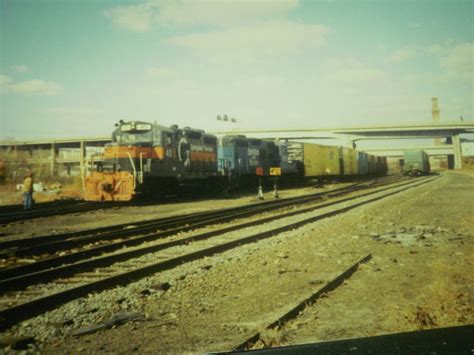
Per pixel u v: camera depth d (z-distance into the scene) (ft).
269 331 14.67
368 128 306.55
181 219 50.31
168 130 77.87
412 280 21.90
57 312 18.20
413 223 43.73
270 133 320.70
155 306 18.95
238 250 32.04
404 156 224.74
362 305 18.10
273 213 59.57
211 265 26.91
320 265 26.00
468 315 16.07
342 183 158.20
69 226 49.80
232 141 103.86
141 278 24.34
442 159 590.55
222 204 74.90
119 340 14.96
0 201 99.66
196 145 86.79
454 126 296.51
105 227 43.78
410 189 102.94
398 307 17.49
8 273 25.38
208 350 13.74
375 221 46.03
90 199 71.87
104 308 18.69
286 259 28.27
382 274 23.38
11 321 17.13
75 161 276.82
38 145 296.92
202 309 18.19
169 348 14.07
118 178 70.13
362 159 187.83
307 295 18.86
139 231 41.86
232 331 15.46
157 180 75.46
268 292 20.57
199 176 87.15
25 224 51.67
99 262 27.99
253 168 110.42
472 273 22.56
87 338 15.26
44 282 24.04
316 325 15.81
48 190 124.77
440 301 17.66
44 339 15.34
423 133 314.96
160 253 31.86
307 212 59.21
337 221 47.39
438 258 26.76
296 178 132.46
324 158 144.56
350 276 23.18
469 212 51.75
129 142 76.18
